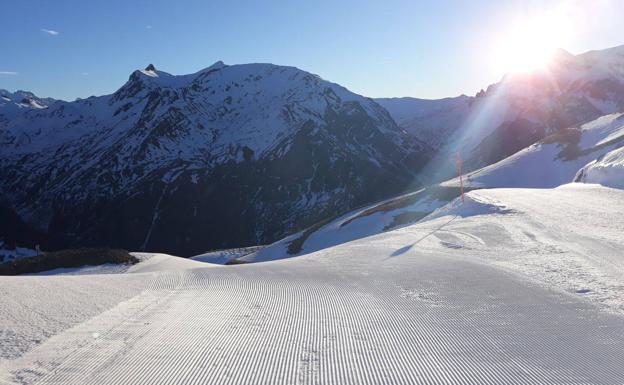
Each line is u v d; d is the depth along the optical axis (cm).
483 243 1941
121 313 1095
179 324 997
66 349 843
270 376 712
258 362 769
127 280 1602
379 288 1304
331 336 892
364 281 1425
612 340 803
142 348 845
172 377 716
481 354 767
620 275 1231
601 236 1780
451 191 5722
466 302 1089
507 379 670
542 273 1327
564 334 841
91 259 2970
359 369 729
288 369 737
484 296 1133
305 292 1308
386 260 1816
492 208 2869
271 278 1591
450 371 706
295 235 6150
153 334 926
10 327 969
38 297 1239
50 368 755
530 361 730
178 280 1600
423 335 874
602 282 1174
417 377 691
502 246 1831
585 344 790
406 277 1430
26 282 1459
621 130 6812
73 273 2738
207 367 752
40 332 941
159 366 759
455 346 809
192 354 811
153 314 1086
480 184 6369
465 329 895
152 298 1268
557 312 972
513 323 916
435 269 1521
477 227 2336
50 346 859
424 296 1171
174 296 1295
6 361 786
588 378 662
